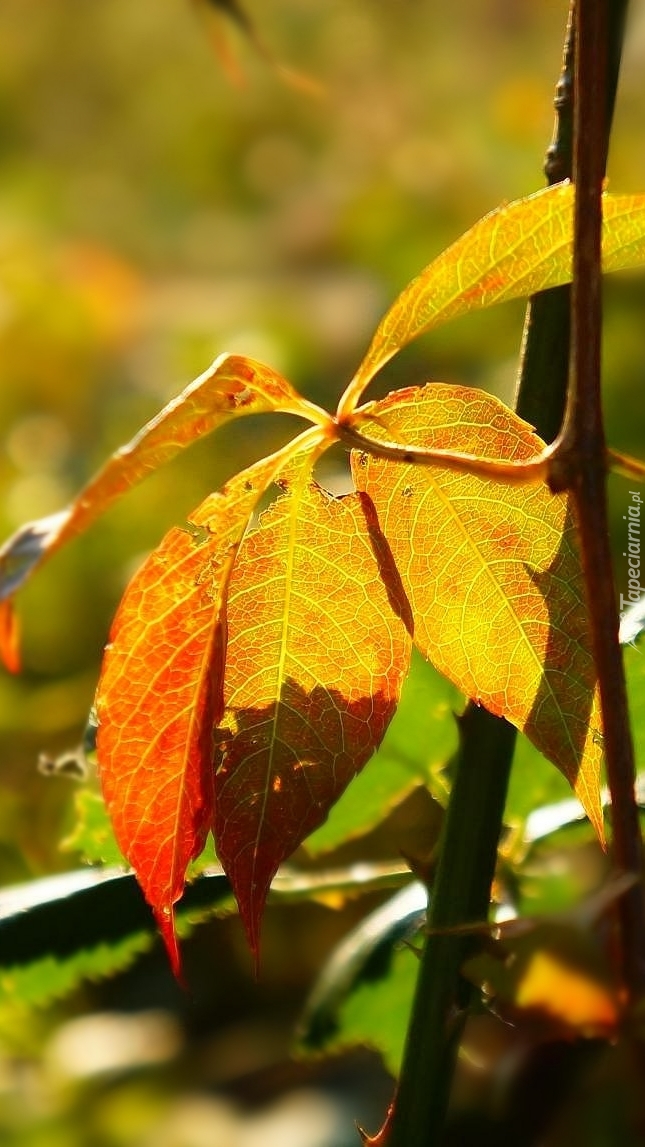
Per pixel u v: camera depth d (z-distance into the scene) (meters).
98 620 1.14
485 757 0.46
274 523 0.44
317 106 1.89
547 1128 0.43
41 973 0.55
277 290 1.70
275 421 1.26
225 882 0.54
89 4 2.65
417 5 1.69
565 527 0.44
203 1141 0.87
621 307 1.20
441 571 0.44
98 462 1.55
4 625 0.41
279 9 1.83
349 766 0.44
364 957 0.57
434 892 0.46
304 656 0.44
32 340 1.67
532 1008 0.39
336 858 0.67
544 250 0.43
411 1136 0.45
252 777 0.44
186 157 2.20
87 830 0.57
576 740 0.44
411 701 0.58
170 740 0.43
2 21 2.66
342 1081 0.92
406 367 1.34
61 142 2.46
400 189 1.63
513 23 1.60
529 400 0.46
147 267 1.84
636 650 0.54
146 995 0.98
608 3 0.45
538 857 0.59
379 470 0.44
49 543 0.39
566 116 0.45
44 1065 0.93
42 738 0.94
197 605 0.43
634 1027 0.39
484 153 1.58
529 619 0.44
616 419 1.14
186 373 1.63
